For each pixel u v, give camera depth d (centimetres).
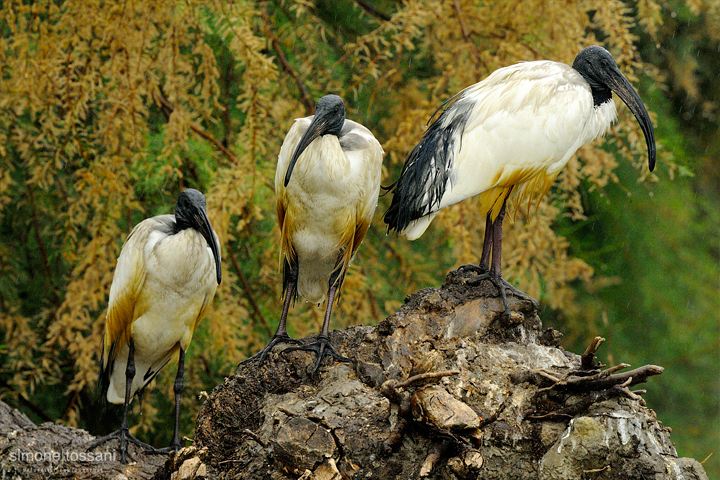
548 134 770
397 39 1248
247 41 1132
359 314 1327
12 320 1438
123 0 1151
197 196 945
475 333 727
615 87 818
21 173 1548
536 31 1312
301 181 791
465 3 1320
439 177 779
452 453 626
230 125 1499
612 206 1928
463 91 838
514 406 651
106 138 1166
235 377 781
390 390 644
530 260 1331
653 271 2059
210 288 970
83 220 1258
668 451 650
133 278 934
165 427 1529
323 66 1511
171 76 1184
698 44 1995
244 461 708
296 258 854
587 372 625
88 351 1250
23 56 1149
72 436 932
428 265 1603
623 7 1252
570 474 603
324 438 661
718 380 2070
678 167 1267
